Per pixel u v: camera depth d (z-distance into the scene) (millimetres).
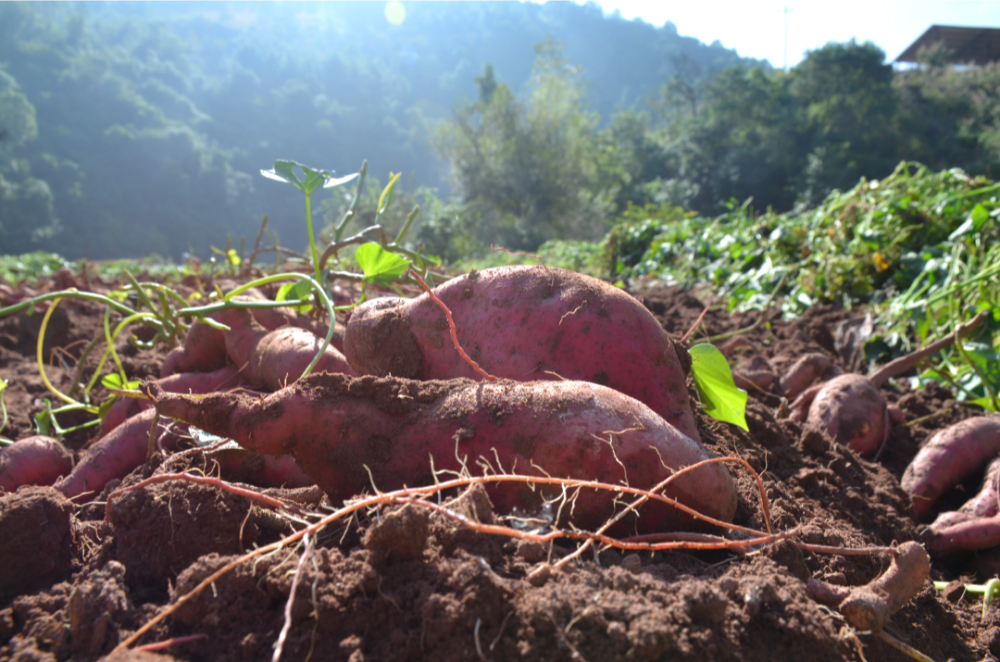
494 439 1629
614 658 1182
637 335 1979
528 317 2021
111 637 1355
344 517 1667
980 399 3805
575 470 1595
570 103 43219
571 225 40312
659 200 54719
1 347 4941
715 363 2117
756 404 3076
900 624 1718
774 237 7922
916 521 2648
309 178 2734
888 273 6262
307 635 1283
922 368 4617
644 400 1952
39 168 85750
